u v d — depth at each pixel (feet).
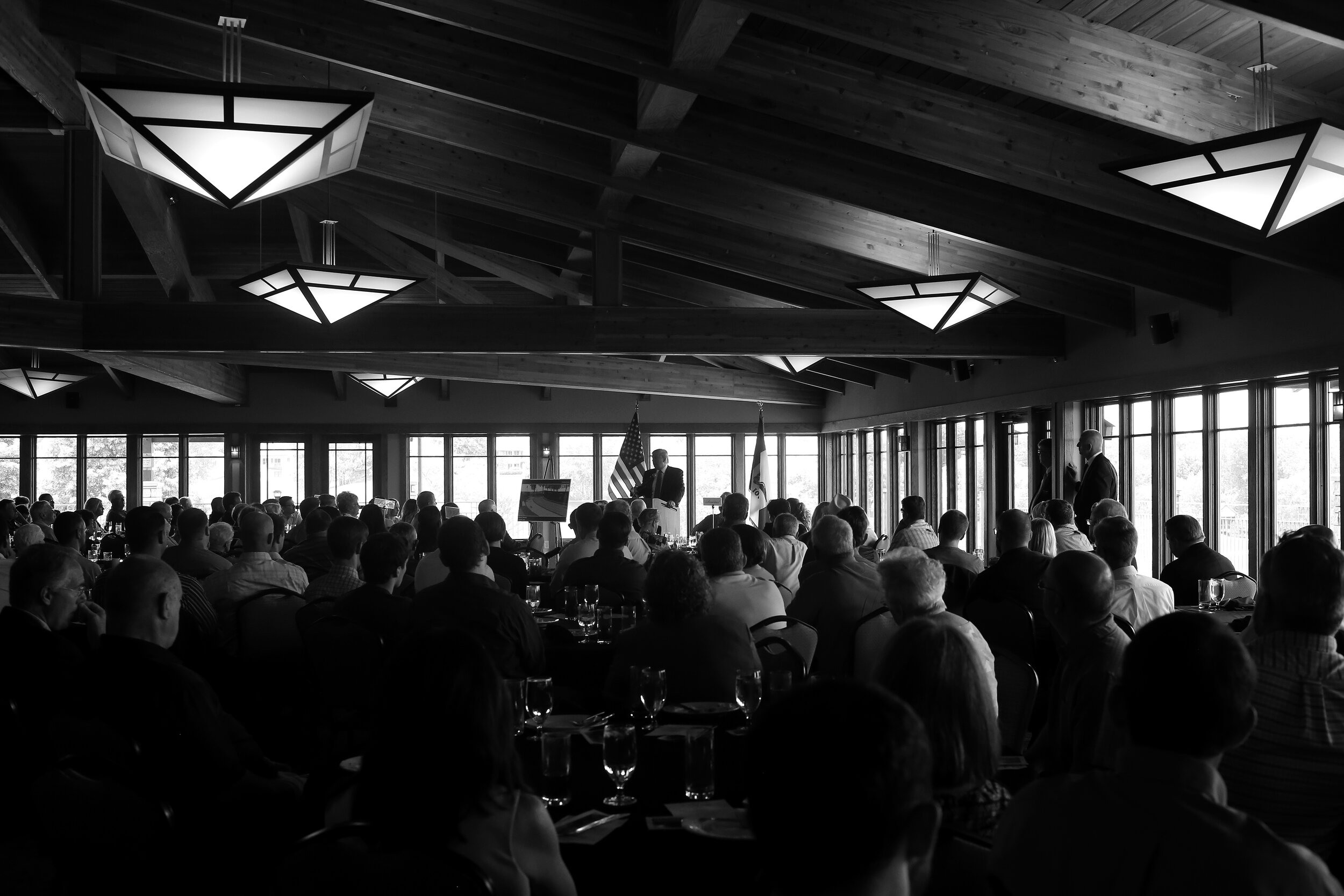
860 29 19.84
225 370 64.85
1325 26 15.94
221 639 19.48
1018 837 5.74
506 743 6.56
